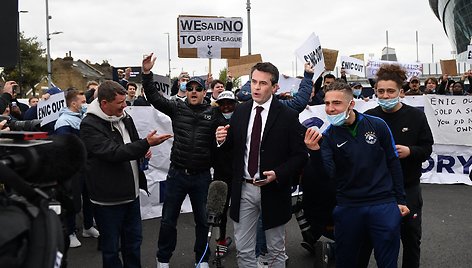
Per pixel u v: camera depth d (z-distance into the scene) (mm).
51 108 6262
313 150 3299
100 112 3854
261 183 3334
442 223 6359
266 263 3871
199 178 4617
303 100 5168
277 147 3463
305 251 5418
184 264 5102
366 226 3332
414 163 3818
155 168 7105
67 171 1595
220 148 3723
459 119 8852
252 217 3600
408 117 3863
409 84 10719
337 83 3275
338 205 3451
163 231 4625
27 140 1553
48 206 1412
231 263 5113
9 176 1289
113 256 3910
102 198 3822
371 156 3275
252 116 3568
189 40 8078
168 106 4754
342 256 3465
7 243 1219
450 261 4926
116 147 3709
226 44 8164
